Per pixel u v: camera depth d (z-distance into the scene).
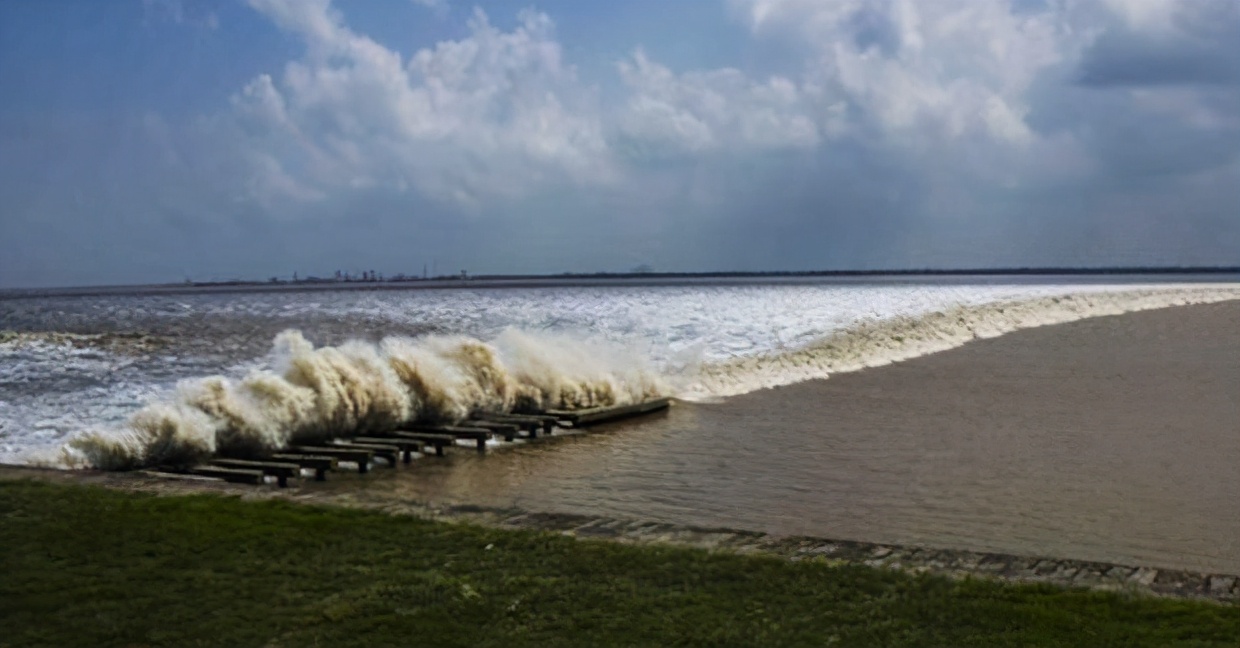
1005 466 16.06
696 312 72.06
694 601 7.03
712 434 19.77
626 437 19.48
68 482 10.73
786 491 14.17
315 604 6.93
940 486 14.50
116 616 6.68
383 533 8.67
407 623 6.58
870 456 17.06
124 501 9.70
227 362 35.62
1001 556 8.34
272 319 69.38
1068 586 7.44
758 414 22.62
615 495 13.91
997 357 36.91
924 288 144.75
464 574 7.59
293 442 16.88
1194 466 16.03
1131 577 7.78
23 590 7.15
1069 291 110.62
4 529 8.63
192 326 61.47
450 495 13.91
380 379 18.61
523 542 8.41
